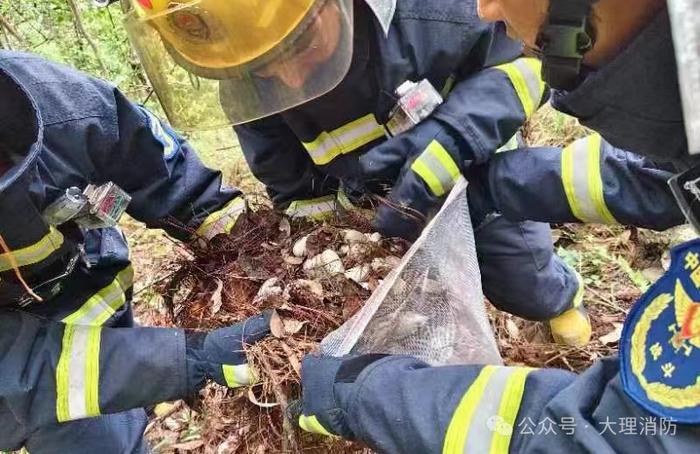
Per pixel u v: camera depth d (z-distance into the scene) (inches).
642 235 100.7
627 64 32.3
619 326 92.8
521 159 63.9
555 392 41.9
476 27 63.1
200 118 59.9
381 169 65.3
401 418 44.8
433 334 59.0
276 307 61.7
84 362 58.2
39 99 56.9
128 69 166.2
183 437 77.9
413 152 63.9
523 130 113.0
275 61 55.1
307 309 61.4
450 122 62.7
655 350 36.4
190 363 58.6
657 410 34.9
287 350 57.5
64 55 161.0
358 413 47.1
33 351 58.4
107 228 71.1
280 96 57.4
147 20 54.0
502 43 65.8
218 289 65.1
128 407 59.7
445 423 42.9
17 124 49.6
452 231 60.5
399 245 66.4
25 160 48.1
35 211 53.4
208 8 51.8
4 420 63.8
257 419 60.2
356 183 71.5
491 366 46.0
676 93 32.1
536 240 76.7
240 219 71.1
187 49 55.9
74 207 56.9
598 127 37.0
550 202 62.2
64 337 59.2
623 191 57.9
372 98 68.2
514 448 41.0
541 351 85.4
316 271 64.7
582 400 39.2
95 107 60.4
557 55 33.8
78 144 58.9
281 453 58.9
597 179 59.0
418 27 64.7
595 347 88.0
